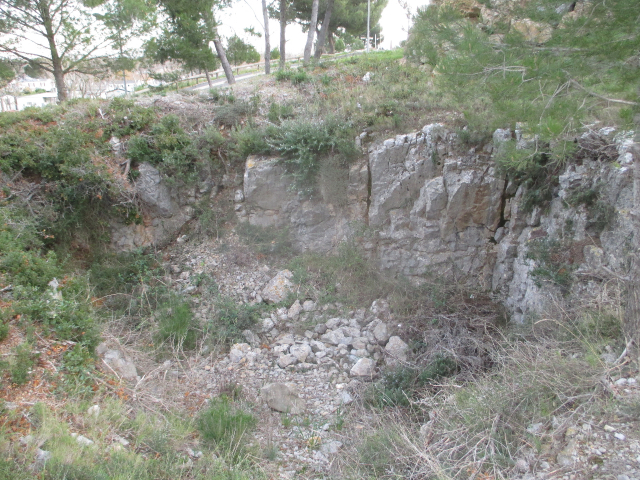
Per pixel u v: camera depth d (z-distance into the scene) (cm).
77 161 796
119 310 714
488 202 754
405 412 512
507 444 375
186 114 943
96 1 1289
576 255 607
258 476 400
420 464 388
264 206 856
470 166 752
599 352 454
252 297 777
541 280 626
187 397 526
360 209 818
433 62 510
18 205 756
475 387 480
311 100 998
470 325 677
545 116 473
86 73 1430
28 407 393
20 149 789
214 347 662
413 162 775
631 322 439
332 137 807
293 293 764
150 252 840
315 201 837
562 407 398
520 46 461
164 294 748
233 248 838
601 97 451
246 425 473
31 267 584
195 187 884
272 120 922
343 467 423
